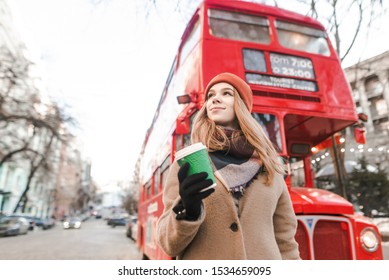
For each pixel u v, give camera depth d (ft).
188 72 13.37
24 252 35.68
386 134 51.52
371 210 41.78
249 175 4.58
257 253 4.21
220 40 12.71
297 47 13.98
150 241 20.10
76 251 37.19
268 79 12.41
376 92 53.47
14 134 68.13
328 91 13.05
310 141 15.20
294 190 11.32
